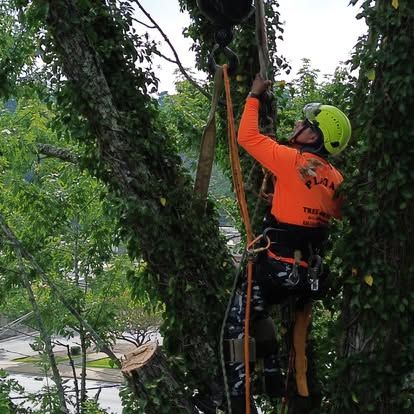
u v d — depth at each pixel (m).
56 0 10.07
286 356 11.36
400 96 8.60
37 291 25.78
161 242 10.84
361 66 9.34
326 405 10.27
